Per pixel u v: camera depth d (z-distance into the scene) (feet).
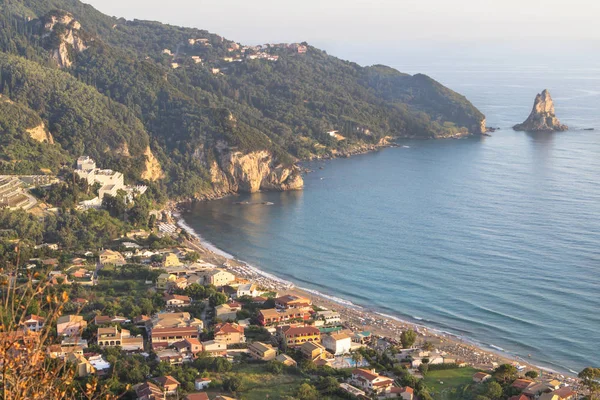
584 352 604.08
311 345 578.25
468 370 563.89
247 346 579.89
